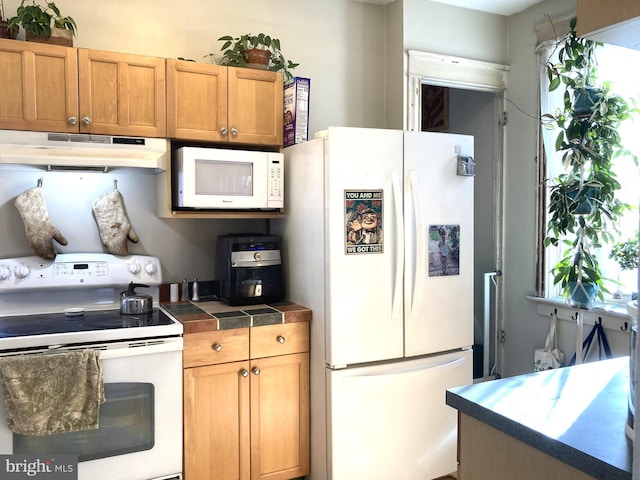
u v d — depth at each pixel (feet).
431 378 8.82
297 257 9.13
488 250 12.41
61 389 6.77
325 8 10.82
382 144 8.39
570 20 10.43
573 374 4.77
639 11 3.77
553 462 3.50
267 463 8.42
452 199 9.04
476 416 4.03
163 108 8.41
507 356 12.10
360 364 8.46
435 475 8.95
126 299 8.29
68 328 7.27
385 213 8.45
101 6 8.93
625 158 9.77
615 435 3.44
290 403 8.58
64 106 7.82
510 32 11.93
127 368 7.23
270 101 9.22
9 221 8.48
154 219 9.45
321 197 8.28
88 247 8.98
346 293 8.18
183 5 9.52
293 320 8.49
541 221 11.12
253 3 10.09
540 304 11.16
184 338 7.70
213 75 8.73
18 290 8.13
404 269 8.63
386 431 8.49
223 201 8.66
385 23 11.43
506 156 12.03
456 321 9.13
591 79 9.89
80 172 8.86
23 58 7.58
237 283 8.93
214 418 7.97
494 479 3.97
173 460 7.58
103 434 7.16
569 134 9.65
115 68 8.10
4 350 6.64
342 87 11.05
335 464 8.13
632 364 3.38
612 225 9.78
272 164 9.04
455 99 13.33
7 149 7.47
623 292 9.89
